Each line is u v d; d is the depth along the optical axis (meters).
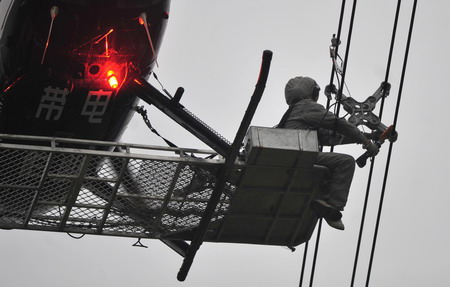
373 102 38.38
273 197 37.44
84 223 38.06
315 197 37.47
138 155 35.41
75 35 38.72
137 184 36.53
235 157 35.09
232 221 38.38
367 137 38.66
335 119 36.97
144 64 40.69
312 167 36.19
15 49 39.31
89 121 40.31
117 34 39.00
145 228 38.25
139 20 39.28
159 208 37.56
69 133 40.47
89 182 36.56
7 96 39.88
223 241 39.12
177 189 36.97
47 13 38.66
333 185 36.50
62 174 35.88
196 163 35.75
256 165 35.88
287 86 38.12
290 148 35.38
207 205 36.38
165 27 41.19
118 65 39.38
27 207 37.31
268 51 32.47
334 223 36.53
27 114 39.97
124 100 40.25
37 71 39.19
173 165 36.06
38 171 36.03
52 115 39.91
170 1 41.00
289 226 38.97
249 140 35.62
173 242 39.44
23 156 35.62
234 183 36.66
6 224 37.56
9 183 36.38
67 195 36.66
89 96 39.62
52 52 38.91
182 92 38.84
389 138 37.72
